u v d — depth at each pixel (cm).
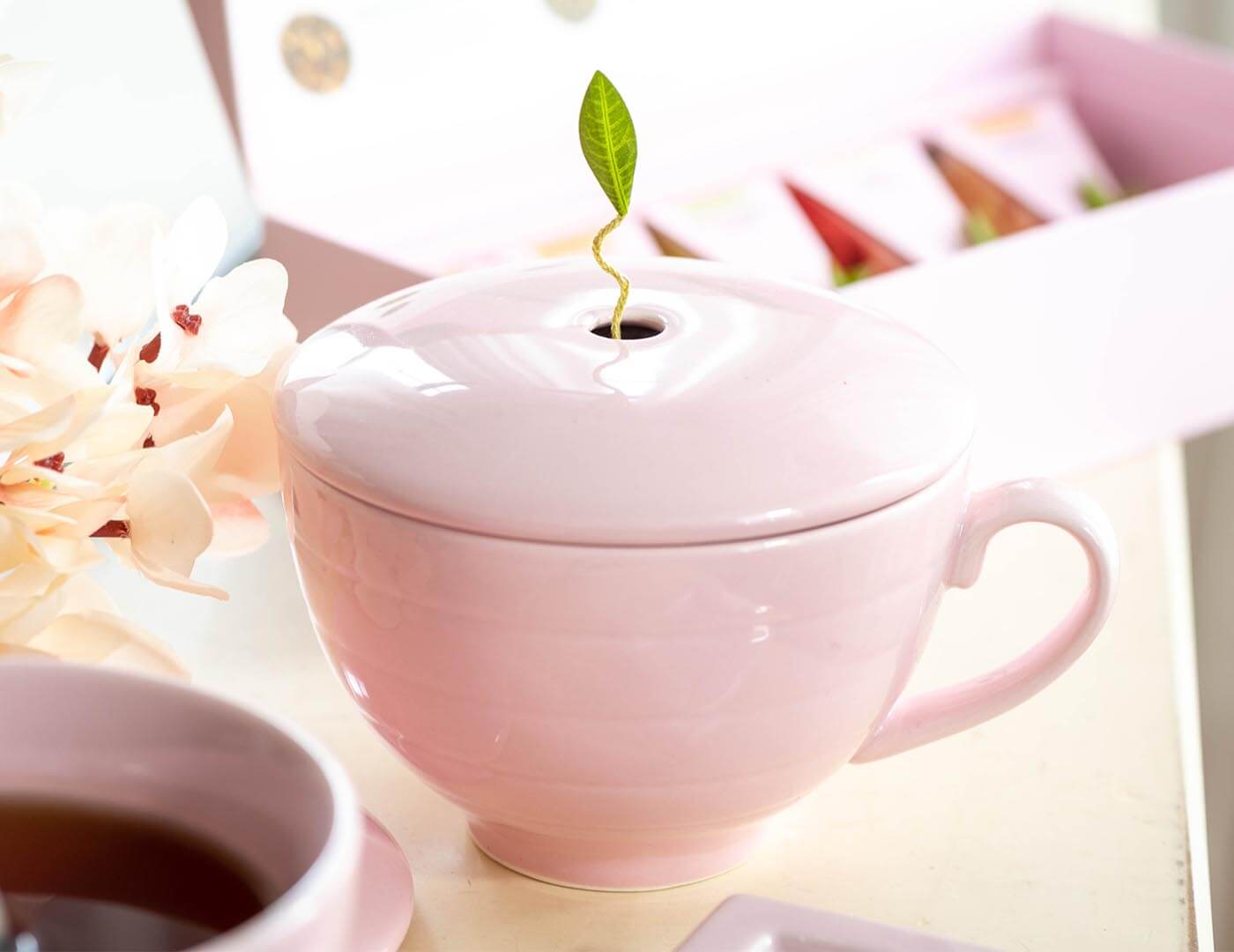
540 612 50
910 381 52
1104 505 74
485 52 82
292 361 54
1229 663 144
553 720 51
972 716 56
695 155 90
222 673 64
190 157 78
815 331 53
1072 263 71
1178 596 69
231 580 69
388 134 79
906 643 53
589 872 56
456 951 55
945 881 57
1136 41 107
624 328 54
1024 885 57
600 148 52
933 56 105
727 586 50
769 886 57
